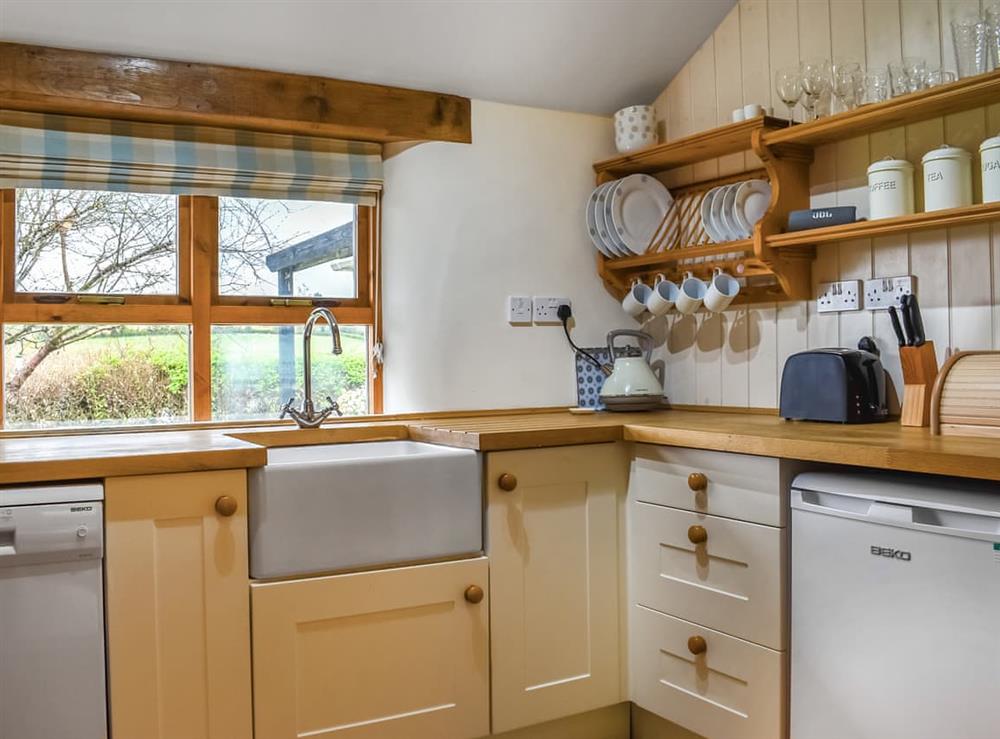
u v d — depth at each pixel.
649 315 3.34
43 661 1.88
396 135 2.90
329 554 2.17
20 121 2.49
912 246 2.44
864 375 2.40
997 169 2.08
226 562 2.06
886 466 1.82
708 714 2.31
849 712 1.92
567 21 2.82
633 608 2.58
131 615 1.96
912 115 2.30
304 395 2.84
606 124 3.33
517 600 2.40
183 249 2.81
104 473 1.93
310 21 2.58
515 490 2.40
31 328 2.62
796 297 2.70
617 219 3.13
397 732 2.23
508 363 3.12
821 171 2.68
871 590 1.87
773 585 2.12
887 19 2.48
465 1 2.66
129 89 2.49
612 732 2.65
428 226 2.99
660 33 2.97
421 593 2.26
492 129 3.09
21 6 2.29
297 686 2.12
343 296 3.06
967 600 1.68
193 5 2.43
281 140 2.83
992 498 1.69
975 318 2.29
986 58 2.13
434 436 2.57
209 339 2.82
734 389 2.99
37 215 2.62
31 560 1.86
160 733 1.99
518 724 2.40
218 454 2.04
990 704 1.65
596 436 2.53
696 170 3.11
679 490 2.40
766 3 2.83
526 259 3.16
